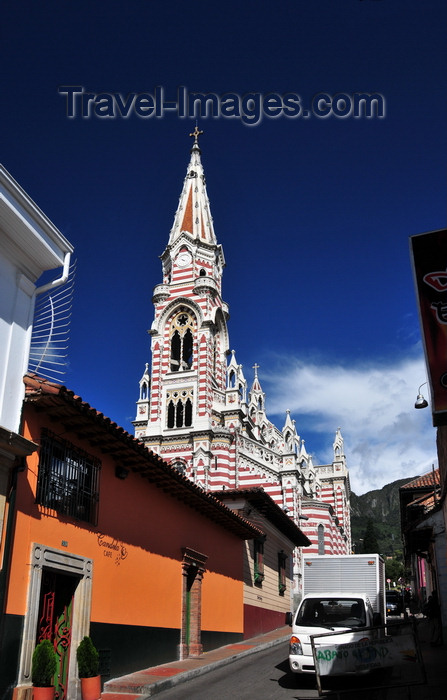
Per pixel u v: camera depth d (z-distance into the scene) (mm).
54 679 12984
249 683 16000
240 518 24422
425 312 11367
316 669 12648
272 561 33875
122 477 16516
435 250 11734
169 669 17234
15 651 11406
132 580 16781
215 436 52344
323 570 22031
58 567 13133
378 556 21797
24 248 13109
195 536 22062
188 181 65688
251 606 28609
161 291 58812
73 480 14289
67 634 13719
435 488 30328
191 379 55031
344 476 84875
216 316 58906
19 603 11711
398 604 46750
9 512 11586
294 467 55562
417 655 12500
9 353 12539
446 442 19188
